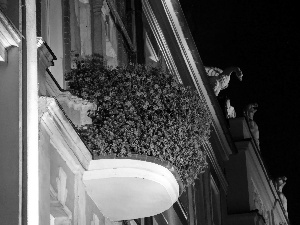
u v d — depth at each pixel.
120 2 19.30
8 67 10.80
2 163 10.43
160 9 22.61
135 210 14.16
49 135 11.87
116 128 13.49
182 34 23.80
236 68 31.78
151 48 21.97
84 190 13.23
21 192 10.34
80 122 13.31
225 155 30.86
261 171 34.47
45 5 13.60
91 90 13.83
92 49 15.77
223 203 30.30
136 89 14.03
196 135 15.16
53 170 12.20
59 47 14.12
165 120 14.09
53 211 12.15
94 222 13.74
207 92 26.56
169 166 13.73
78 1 15.61
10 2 11.03
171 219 21.16
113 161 13.20
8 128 10.58
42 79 11.91
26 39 10.99
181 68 25.03
